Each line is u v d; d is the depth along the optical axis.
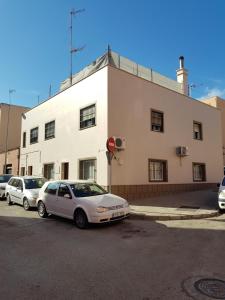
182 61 22.53
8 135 32.66
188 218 10.40
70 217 9.52
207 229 8.50
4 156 28.69
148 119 16.38
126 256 6.02
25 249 6.68
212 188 20.47
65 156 17.70
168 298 3.99
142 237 7.66
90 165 15.62
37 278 4.82
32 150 22.28
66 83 21.64
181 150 17.69
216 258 5.73
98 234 8.13
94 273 5.03
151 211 11.27
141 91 16.19
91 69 19.19
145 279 4.70
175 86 21.77
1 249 6.68
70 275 4.95
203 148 20.41
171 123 17.88
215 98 25.61
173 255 5.99
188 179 18.61
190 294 4.11
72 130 17.20
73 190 9.80
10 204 15.08
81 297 4.05
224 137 25.61
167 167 17.09
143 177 15.53
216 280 4.61
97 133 14.98
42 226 9.40
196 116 20.16
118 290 4.28
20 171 24.20
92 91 15.66
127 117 15.22
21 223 9.90
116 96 14.84
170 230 8.46
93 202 8.95
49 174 19.81
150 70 20.17
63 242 7.29
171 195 16.58
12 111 33.38
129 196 14.66
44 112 20.89
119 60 18.41
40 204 11.23
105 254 6.19
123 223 9.69
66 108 18.06
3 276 4.93
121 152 14.58
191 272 4.98
